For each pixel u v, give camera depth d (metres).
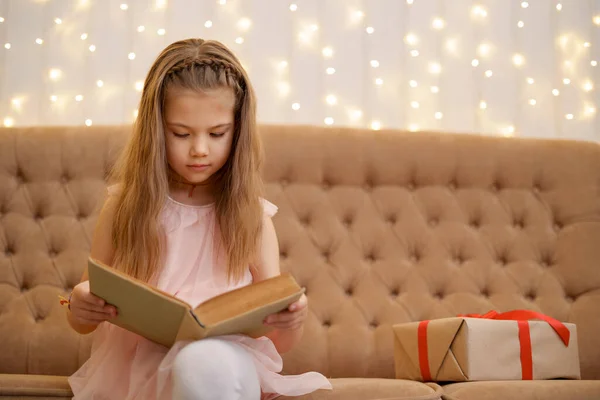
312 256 2.04
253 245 1.35
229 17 2.55
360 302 2.01
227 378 0.93
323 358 1.93
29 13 2.50
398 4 2.64
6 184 2.04
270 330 1.12
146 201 1.30
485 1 2.68
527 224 2.14
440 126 2.60
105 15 2.51
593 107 2.66
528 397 1.40
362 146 2.12
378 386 1.31
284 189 2.08
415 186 2.15
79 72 2.48
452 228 2.11
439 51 2.63
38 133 2.08
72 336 1.89
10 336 1.89
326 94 2.55
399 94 2.59
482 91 2.63
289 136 2.11
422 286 2.05
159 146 1.29
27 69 2.47
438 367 1.57
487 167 2.16
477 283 2.06
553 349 1.60
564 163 2.17
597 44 2.69
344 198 2.10
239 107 1.32
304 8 2.59
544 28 2.69
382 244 2.08
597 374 1.94
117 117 2.47
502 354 1.55
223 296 1.04
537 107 2.65
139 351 1.18
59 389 1.31
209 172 1.28
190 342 0.98
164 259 1.32
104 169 2.06
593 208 2.12
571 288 2.06
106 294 1.01
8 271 1.97
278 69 2.55
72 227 2.02
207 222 1.36
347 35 2.60
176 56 1.29
